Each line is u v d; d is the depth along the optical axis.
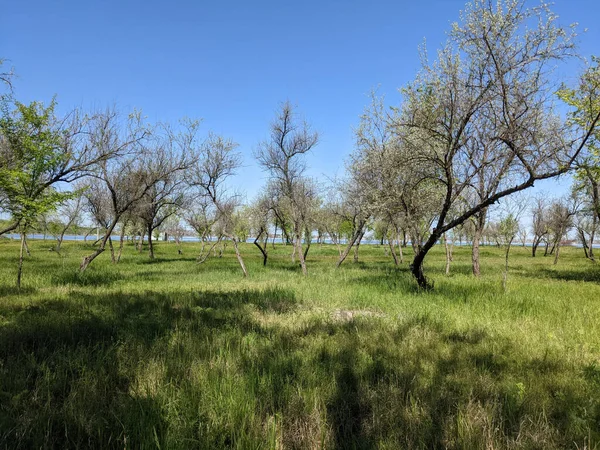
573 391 3.85
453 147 9.58
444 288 11.30
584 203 24.86
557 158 8.14
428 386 3.89
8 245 44.25
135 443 2.80
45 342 5.12
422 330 6.18
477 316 7.53
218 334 5.69
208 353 4.77
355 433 3.16
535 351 5.20
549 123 9.20
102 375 3.92
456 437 2.98
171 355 4.60
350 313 8.15
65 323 6.17
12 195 9.91
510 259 36.69
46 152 10.34
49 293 10.05
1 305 7.80
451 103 9.24
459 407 3.30
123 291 10.86
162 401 3.35
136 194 17.75
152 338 5.52
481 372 4.37
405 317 7.17
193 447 2.78
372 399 3.57
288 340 5.48
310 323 6.69
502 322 7.02
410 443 2.88
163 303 8.46
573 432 3.08
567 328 6.60
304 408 3.29
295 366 4.33
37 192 10.75
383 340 5.59
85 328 5.91
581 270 22.41
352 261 30.17
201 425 2.97
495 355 4.98
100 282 13.27
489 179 12.68
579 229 35.81
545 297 9.88
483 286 11.63
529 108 8.29
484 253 47.81
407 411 3.29
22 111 9.94
